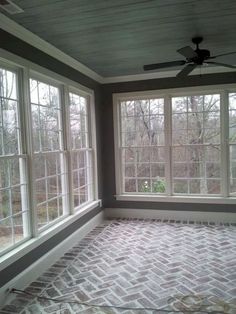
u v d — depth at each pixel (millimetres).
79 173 4141
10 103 2641
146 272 2865
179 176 4691
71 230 3648
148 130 4801
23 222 2801
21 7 2285
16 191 2703
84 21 2590
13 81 2693
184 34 2984
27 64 2775
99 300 2391
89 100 4496
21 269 2629
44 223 3182
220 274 2771
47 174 3266
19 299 2434
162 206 4730
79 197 4113
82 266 3053
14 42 2625
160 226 4359
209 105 4500
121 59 3799
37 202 3051
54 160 3426
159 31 2875
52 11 2375
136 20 2613
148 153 4820
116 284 2650
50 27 2695
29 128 2807
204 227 4234
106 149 4961
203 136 4555
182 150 4652
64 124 3621
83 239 3887
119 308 2264
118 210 4953
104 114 4922
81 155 4223
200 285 2578
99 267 3016
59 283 2701
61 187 3590
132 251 3410
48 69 3201
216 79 4332
